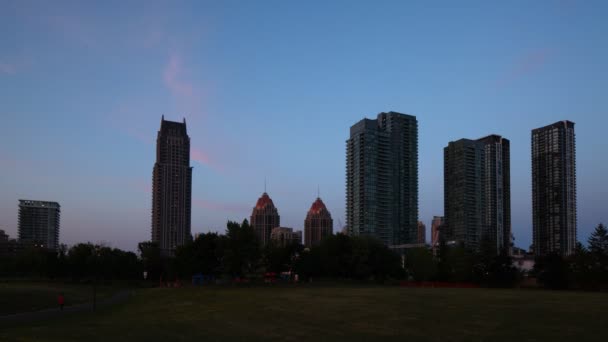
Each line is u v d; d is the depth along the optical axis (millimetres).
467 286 121938
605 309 52406
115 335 40000
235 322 46688
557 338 34625
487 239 136000
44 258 154625
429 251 144750
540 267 118062
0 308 69125
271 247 150125
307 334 38938
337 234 146000
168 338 38188
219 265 133125
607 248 116312
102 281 143000
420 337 36406
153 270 153750
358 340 35906
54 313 62625
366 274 136625
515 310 52000
